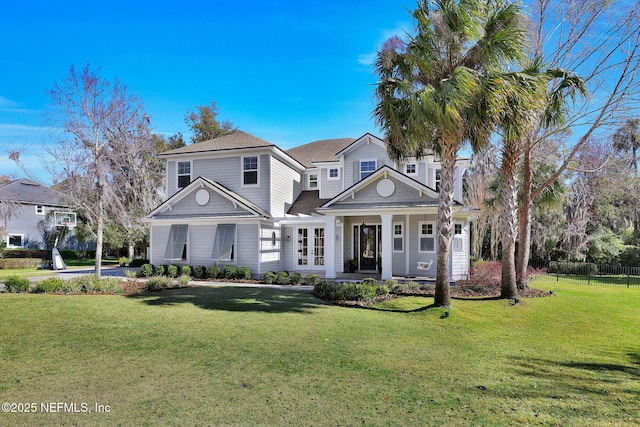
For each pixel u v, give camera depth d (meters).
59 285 13.41
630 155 24.28
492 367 6.38
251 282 17.27
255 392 5.05
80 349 6.85
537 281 19.88
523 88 10.23
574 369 6.44
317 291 13.07
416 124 10.05
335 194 22.75
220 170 21.52
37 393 4.95
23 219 35.59
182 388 5.15
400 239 18.81
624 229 31.86
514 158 13.06
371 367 6.15
